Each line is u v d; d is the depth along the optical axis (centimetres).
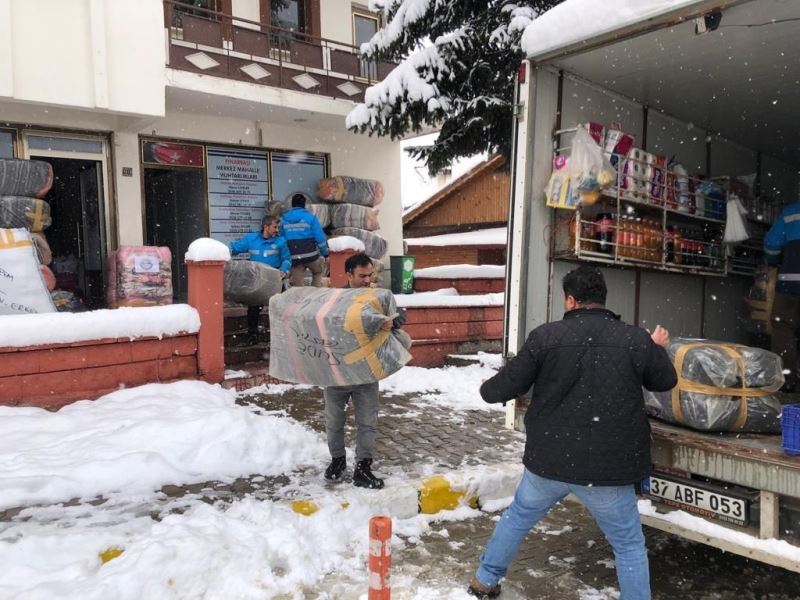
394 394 768
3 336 562
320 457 518
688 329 627
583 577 367
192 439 497
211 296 703
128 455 460
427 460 519
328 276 998
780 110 584
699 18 357
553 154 461
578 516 460
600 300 322
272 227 887
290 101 1047
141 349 652
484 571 332
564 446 298
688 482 331
